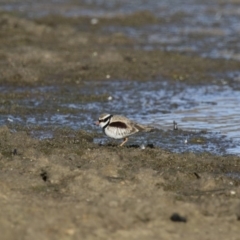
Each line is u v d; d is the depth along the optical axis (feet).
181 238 32.01
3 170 41.52
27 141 49.34
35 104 66.03
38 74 78.02
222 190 39.68
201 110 65.16
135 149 47.96
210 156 47.93
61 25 115.55
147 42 107.55
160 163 45.14
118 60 88.02
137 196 37.35
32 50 88.43
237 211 35.40
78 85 75.36
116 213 34.01
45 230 32.22
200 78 80.84
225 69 86.48
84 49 95.04
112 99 69.26
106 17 134.21
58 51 92.07
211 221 34.27
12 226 32.58
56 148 47.67
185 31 120.67
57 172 40.81
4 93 69.77
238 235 32.73
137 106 66.49
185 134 55.83
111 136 48.24
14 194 37.37
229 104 67.87
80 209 34.83
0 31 104.88
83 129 55.83
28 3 162.30
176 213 34.09
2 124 57.52
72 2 167.94
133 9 156.25
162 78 80.38
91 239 31.40
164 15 144.15
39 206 35.32
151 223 33.53
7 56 85.05
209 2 170.09
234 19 138.92
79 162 44.11
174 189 39.96
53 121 59.57
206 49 102.01
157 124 59.36
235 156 48.55
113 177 41.34
